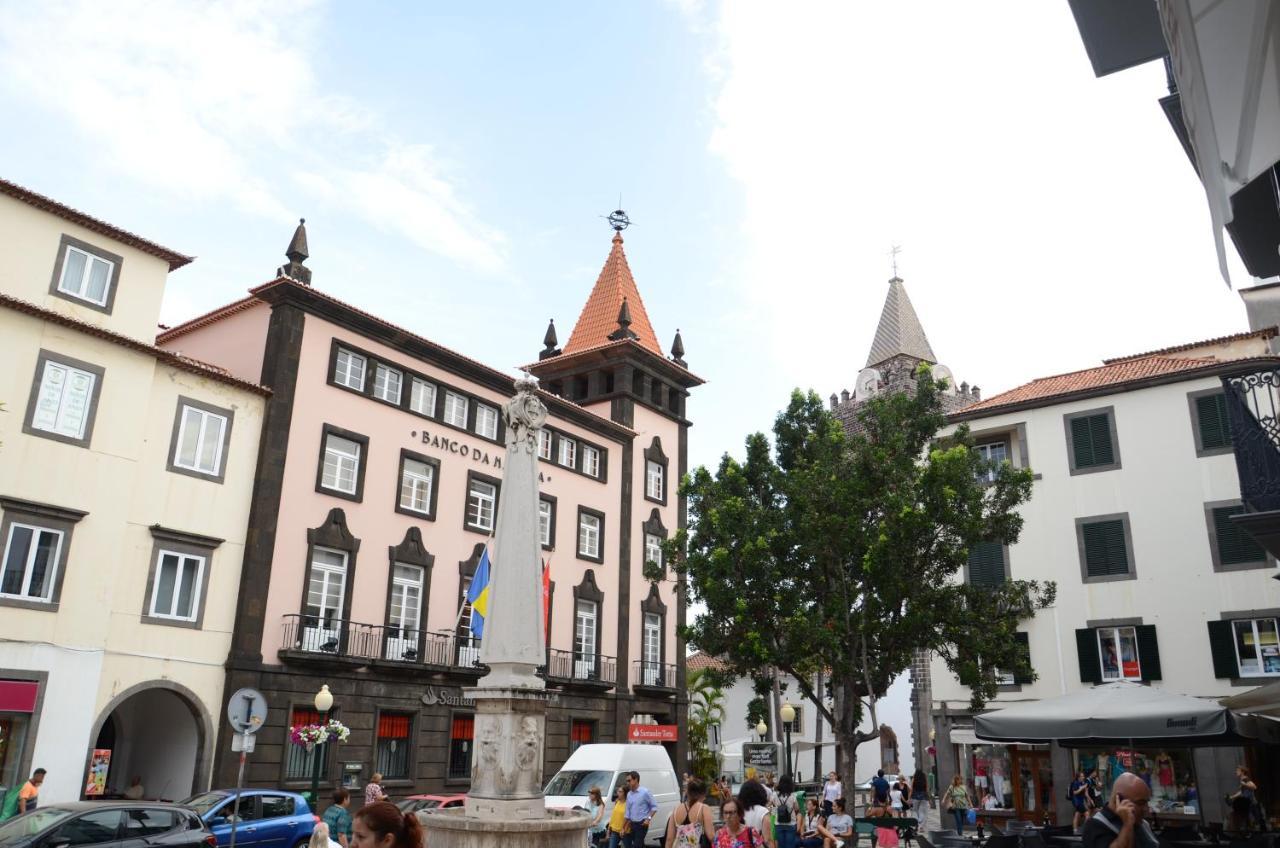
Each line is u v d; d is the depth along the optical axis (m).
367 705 29.48
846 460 24.52
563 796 21.47
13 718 22.25
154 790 26.28
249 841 18.83
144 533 25.44
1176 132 8.97
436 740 31.41
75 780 22.88
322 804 27.47
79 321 24.33
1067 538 31.34
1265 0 3.11
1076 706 14.77
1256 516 12.85
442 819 11.34
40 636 22.73
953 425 34.28
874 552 22.09
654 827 22.89
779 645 24.08
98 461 24.50
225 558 27.27
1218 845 13.54
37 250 24.39
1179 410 30.48
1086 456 31.70
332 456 30.80
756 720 34.94
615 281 50.06
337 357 31.48
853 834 18.48
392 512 32.09
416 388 34.34
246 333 30.95
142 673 24.73
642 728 39.91
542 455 38.94
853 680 23.42
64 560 23.44
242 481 28.12
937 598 22.83
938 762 31.23
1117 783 6.54
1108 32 7.48
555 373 46.75
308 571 29.00
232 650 26.73
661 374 47.19
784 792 19.72
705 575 24.64
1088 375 34.56
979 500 23.44
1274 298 9.48
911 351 65.25
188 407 27.17
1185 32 3.43
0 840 14.12
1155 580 29.62
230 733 26.06
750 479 25.95
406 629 31.52
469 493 35.22
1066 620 30.72
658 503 45.22
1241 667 27.91
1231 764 25.62
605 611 40.41
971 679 22.53
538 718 12.52
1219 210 3.46
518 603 12.86
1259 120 3.27
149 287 26.75
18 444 23.02
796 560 24.02
